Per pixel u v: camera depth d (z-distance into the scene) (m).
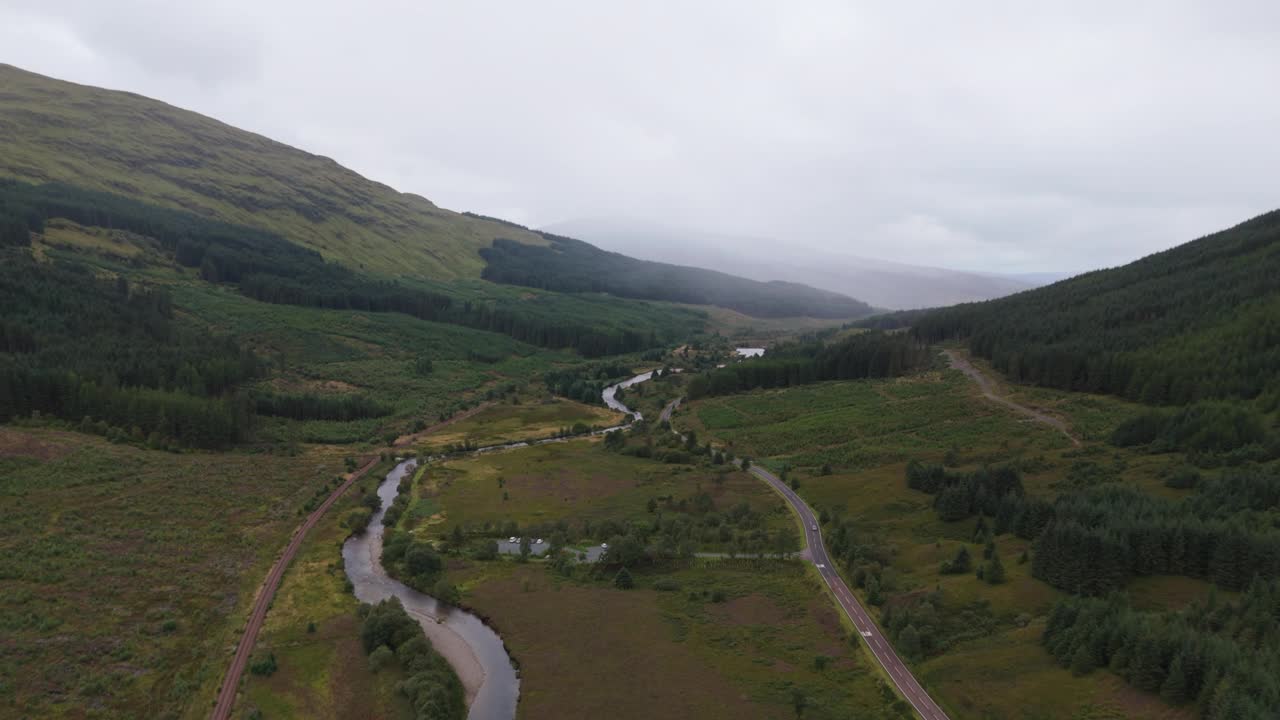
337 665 92.50
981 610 98.31
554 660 94.69
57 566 108.50
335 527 143.50
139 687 83.62
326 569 123.25
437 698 82.38
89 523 125.88
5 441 152.38
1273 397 146.62
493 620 106.56
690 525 140.12
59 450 155.00
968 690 83.19
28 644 87.50
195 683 85.62
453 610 110.94
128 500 138.88
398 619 98.75
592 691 87.44
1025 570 105.94
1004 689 81.75
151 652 90.75
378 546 136.25
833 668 91.06
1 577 102.62
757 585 116.00
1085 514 109.31
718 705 84.06
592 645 98.56
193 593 107.69
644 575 122.06
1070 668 81.88
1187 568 94.75
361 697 85.69
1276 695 64.81
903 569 115.88
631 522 144.12
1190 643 73.94
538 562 128.75
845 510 145.00
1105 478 133.38
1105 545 96.31
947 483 141.50
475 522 147.88
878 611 104.75
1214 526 94.88
